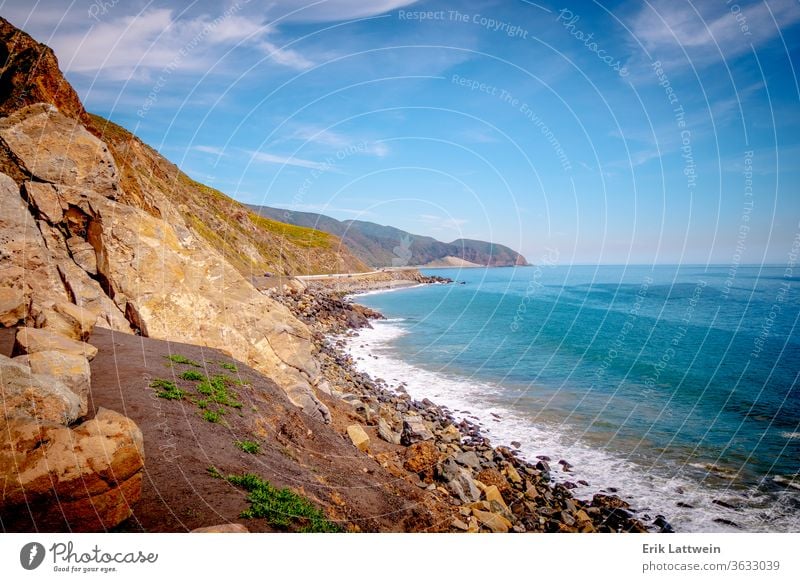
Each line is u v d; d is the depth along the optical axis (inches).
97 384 413.7
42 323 464.4
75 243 689.6
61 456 222.4
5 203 535.8
